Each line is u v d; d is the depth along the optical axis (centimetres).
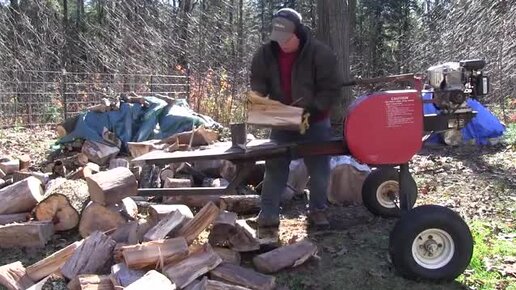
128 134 819
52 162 729
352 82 456
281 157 427
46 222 476
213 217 419
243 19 1798
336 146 432
